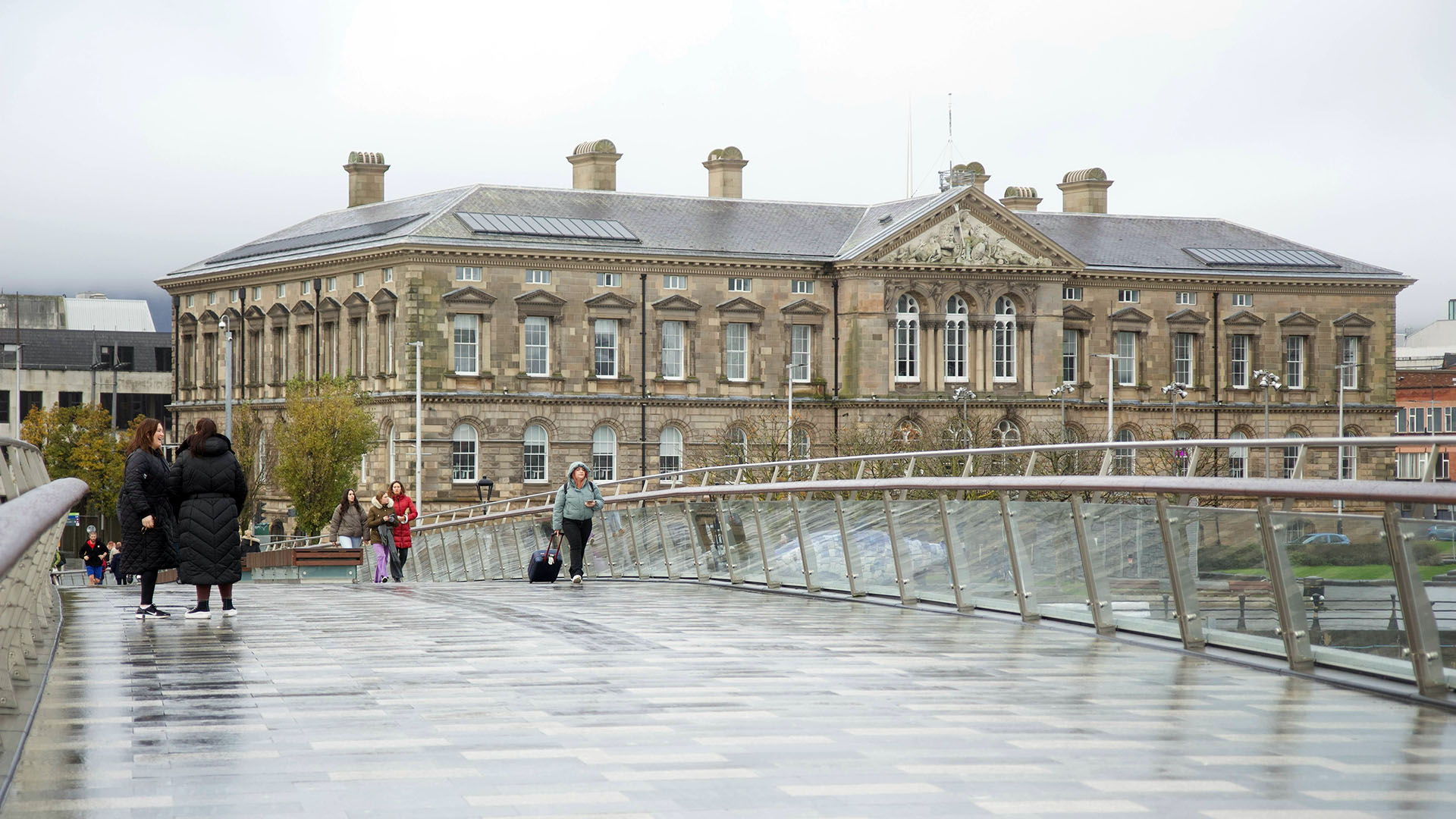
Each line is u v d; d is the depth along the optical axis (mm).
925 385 106625
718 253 103188
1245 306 115688
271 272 107750
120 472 132125
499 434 98188
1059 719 12203
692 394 103188
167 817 8867
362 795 9430
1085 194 124688
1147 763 10555
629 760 10539
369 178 115000
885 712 12477
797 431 104125
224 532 20062
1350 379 118125
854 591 23328
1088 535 17922
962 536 20609
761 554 26516
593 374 100875
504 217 101062
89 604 23266
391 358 99125
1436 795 9656
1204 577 15945
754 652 16250
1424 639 13016
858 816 9062
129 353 162500
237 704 12625
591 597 24797
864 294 104438
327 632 18234
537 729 11648
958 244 106312
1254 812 9227
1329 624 14180
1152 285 113188
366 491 99750
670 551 30953
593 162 109438
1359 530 13727
